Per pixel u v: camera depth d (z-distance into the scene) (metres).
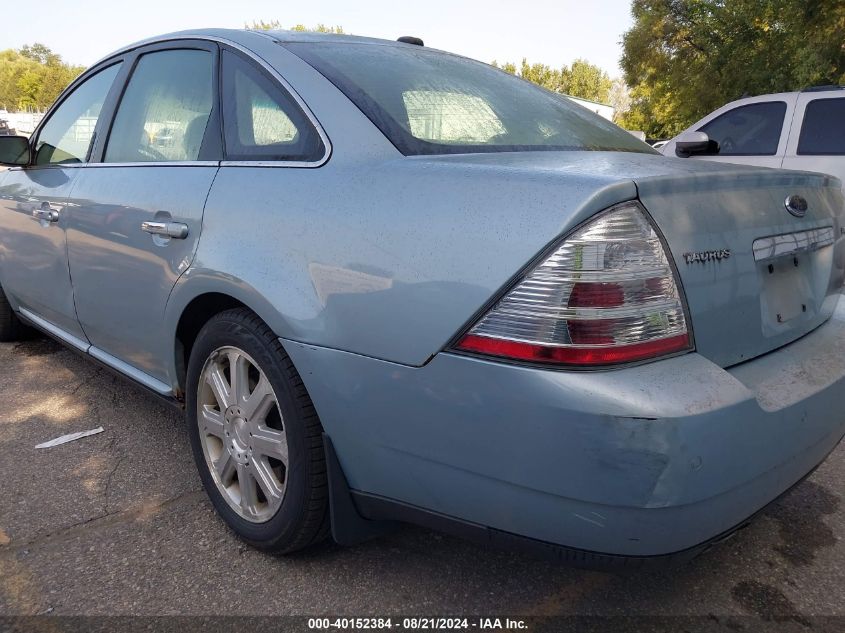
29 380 3.89
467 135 2.17
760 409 1.66
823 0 13.47
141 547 2.35
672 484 1.52
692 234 1.69
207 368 2.39
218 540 2.40
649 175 1.69
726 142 7.09
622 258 1.56
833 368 2.01
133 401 3.61
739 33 16.98
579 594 2.17
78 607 2.05
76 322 3.28
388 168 1.92
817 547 2.45
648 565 1.62
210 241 2.24
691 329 1.66
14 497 2.65
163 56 2.92
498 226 1.63
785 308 2.04
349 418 1.88
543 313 1.55
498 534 1.72
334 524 2.01
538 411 1.55
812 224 2.16
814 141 6.46
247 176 2.24
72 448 3.07
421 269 1.71
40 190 3.44
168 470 2.88
